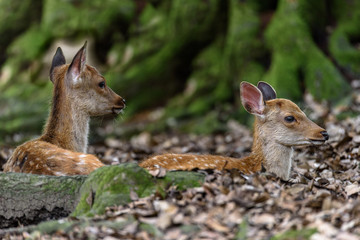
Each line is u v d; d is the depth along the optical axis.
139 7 22.09
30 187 7.52
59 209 7.45
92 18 21.59
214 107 19.14
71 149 9.64
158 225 6.41
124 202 6.99
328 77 17.27
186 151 14.18
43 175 7.61
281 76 17.59
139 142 16.58
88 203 7.17
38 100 20.23
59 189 7.46
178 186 7.21
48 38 22.05
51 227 6.81
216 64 19.94
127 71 20.64
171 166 8.32
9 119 19.67
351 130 12.77
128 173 7.18
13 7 23.45
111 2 21.84
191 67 20.61
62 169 7.93
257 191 6.99
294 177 9.55
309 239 5.98
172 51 20.58
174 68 20.62
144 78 20.41
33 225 7.24
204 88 19.61
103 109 10.00
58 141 9.48
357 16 18.95
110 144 16.02
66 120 9.64
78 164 7.98
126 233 6.33
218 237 6.15
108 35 21.56
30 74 21.66
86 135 9.97
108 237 6.32
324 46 18.36
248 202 6.70
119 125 18.75
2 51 23.14
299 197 7.12
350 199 7.50
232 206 6.61
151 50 20.89
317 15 18.45
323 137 9.06
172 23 20.75
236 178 7.32
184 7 20.53
